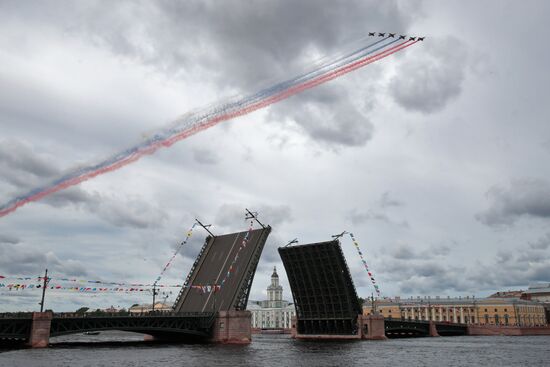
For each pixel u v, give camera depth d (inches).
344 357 2471.7
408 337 4931.1
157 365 2028.8
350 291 3929.6
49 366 1914.4
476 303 6643.7
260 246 3484.3
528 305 6668.3
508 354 2652.6
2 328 2652.6
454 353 2716.5
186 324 3378.4
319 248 3656.5
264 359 2340.1
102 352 2591.0
